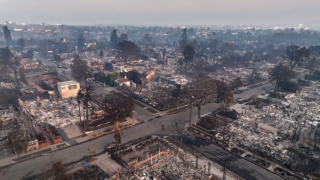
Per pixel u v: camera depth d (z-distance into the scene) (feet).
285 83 426.92
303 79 519.19
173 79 500.74
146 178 185.88
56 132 250.57
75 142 241.76
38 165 200.75
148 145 240.94
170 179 187.21
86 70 462.19
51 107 330.75
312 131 255.29
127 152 225.97
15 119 289.74
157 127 281.33
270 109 328.49
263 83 490.08
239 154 224.94
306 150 226.99
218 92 321.32
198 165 206.80
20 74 473.26
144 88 432.25
